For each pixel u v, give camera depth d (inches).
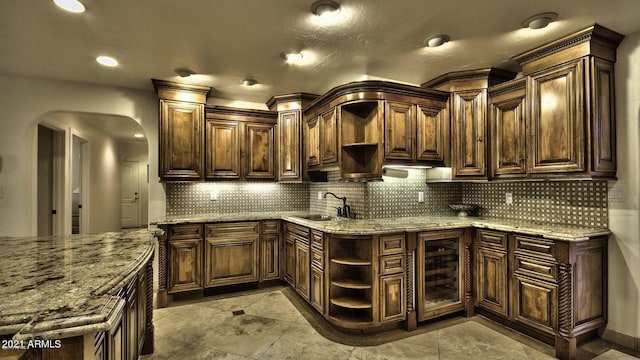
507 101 112.8
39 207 174.1
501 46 100.7
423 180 137.9
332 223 114.0
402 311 104.0
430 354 89.9
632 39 92.0
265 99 160.4
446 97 126.5
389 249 103.0
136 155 326.0
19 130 125.0
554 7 79.0
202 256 135.0
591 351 90.4
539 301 93.7
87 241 75.7
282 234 149.9
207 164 142.6
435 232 109.9
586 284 91.2
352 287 102.0
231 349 92.7
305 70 120.6
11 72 120.6
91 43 97.0
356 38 95.1
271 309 122.6
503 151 114.1
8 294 39.9
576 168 91.7
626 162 93.0
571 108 93.4
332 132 125.2
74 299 38.4
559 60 96.9
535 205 116.1
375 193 127.6
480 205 137.3
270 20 84.4
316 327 107.0
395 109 117.4
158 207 144.3
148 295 89.8
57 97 129.2
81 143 210.4
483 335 101.1
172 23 85.6
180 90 135.9
